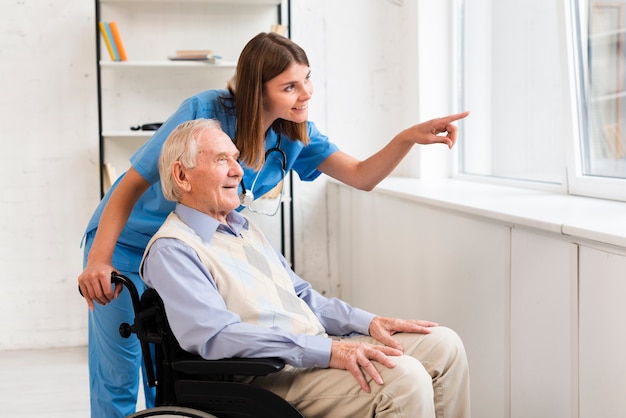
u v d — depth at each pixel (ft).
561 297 6.41
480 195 9.23
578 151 8.86
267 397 5.28
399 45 14.21
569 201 8.17
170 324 5.42
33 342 13.62
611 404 5.79
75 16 13.21
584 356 6.12
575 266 6.20
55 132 13.35
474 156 12.35
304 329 5.90
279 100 6.46
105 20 13.34
